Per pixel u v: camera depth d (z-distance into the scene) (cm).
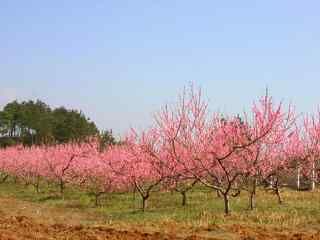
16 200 3347
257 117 2375
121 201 3042
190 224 1956
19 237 1623
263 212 2206
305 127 2964
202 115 2506
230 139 2419
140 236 1673
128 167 2889
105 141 5659
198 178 2272
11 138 9150
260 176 2522
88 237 1653
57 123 9006
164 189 2858
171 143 2498
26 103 10012
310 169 3106
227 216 2134
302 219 2006
